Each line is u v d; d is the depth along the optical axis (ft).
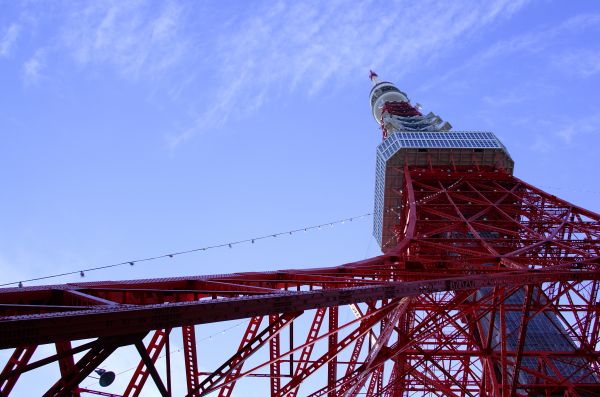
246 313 41.75
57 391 34.45
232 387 65.67
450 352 123.03
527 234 156.66
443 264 110.32
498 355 111.65
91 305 39.75
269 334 48.47
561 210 182.70
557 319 155.74
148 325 35.53
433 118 319.88
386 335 75.46
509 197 203.51
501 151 230.07
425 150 230.89
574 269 109.50
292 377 67.62
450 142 235.40
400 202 232.53
